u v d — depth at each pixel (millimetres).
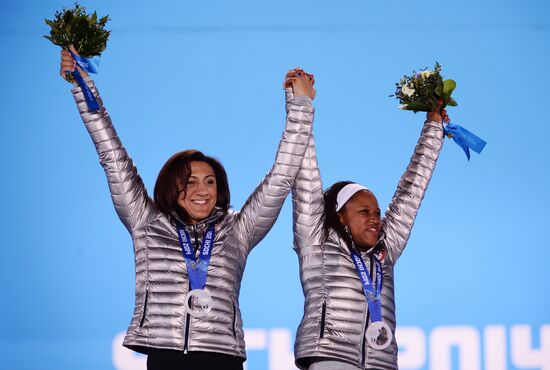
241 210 15734
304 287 15789
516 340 22922
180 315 14828
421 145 16781
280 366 22547
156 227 15422
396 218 16406
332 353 15117
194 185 15570
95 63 16016
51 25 15938
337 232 15867
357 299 15406
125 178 15531
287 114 16109
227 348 14828
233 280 15250
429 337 22828
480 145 17031
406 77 17344
